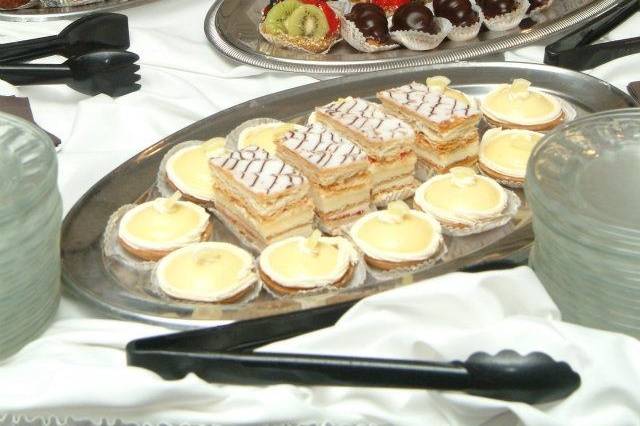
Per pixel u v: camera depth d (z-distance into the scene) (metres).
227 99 1.30
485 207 1.07
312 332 0.90
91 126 1.22
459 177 1.08
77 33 1.33
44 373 0.87
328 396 0.86
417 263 1.02
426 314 0.89
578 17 1.36
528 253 0.97
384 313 0.89
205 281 0.98
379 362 0.85
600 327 0.89
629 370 0.85
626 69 1.27
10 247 0.88
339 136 1.12
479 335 0.86
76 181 1.14
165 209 1.05
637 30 1.35
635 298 0.87
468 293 0.88
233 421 0.85
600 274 0.87
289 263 0.99
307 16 1.33
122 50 1.29
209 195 1.11
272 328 0.91
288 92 1.25
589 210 0.89
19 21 1.43
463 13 1.34
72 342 0.91
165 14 1.47
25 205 0.88
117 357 0.90
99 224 1.06
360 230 1.04
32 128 0.96
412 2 1.35
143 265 1.02
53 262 0.93
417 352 0.87
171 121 1.25
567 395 0.84
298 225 1.06
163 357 0.86
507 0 1.35
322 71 1.30
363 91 1.25
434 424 0.86
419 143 1.17
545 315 0.89
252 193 1.04
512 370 0.84
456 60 1.30
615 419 0.84
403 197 1.13
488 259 0.96
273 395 0.85
